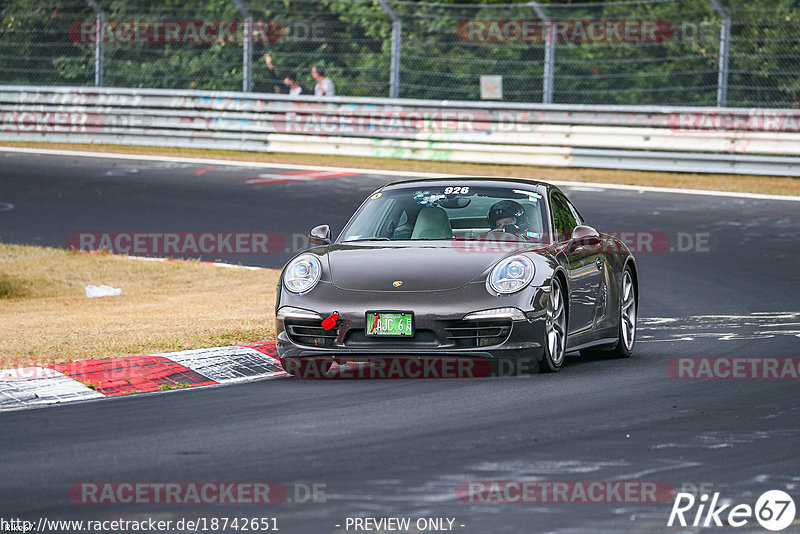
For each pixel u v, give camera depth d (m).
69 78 103.81
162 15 103.94
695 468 19.61
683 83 91.75
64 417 25.00
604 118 83.81
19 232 64.69
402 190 34.22
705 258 55.12
